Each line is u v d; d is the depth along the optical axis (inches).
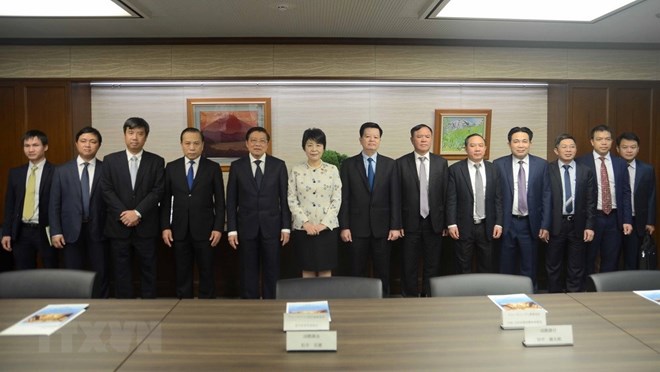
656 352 75.4
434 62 232.1
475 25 207.0
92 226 175.5
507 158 189.6
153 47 227.5
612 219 196.7
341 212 179.3
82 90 233.9
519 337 82.0
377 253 181.8
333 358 74.1
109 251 182.7
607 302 100.1
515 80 234.5
